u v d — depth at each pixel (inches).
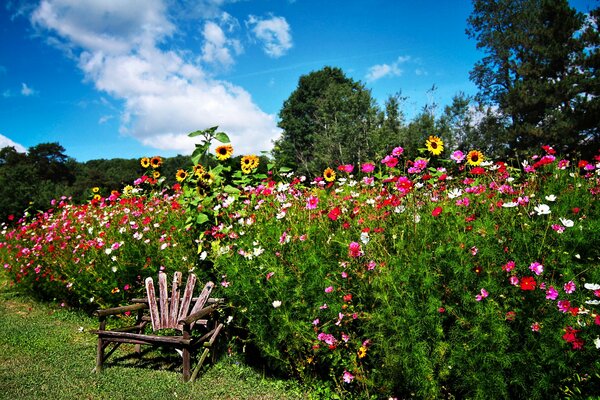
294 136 1727.4
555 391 99.9
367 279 124.8
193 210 184.2
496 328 100.8
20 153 2578.7
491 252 110.1
